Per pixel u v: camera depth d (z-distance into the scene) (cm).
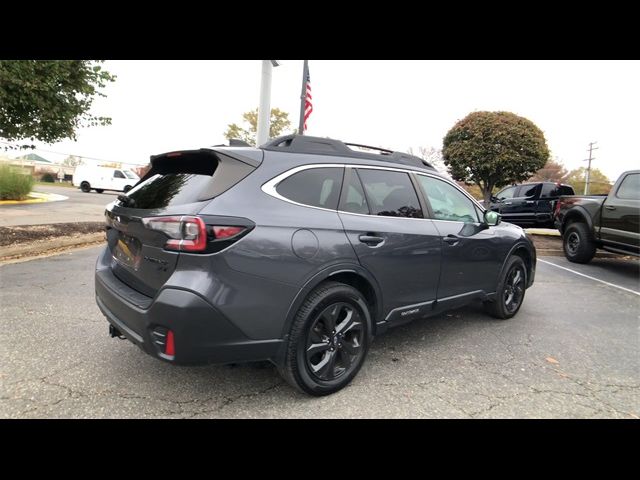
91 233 905
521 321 467
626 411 281
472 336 412
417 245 337
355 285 311
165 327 229
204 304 227
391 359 351
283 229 256
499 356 365
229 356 241
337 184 301
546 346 393
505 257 446
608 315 503
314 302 269
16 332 371
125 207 293
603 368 348
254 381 301
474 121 1316
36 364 312
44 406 260
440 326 441
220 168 261
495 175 1344
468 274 398
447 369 335
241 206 248
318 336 278
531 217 1267
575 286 653
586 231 812
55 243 782
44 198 1795
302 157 292
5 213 1164
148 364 319
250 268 241
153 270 252
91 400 268
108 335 372
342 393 291
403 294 333
